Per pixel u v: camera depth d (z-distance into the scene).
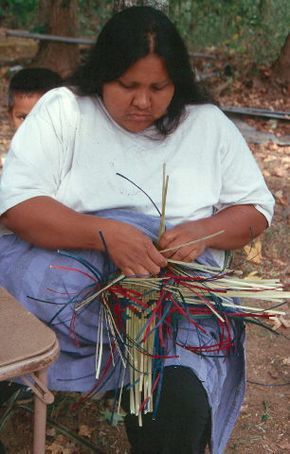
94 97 2.43
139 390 2.16
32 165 2.38
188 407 2.12
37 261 2.34
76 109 2.41
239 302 2.52
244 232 2.51
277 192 5.70
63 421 2.98
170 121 2.45
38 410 1.96
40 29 9.59
